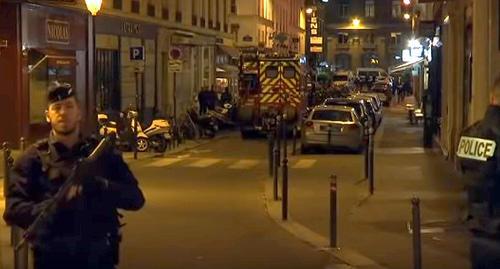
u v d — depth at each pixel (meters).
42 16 32.94
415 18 61.41
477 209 7.54
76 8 35.16
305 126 33.34
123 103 41.12
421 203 19.31
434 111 38.16
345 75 94.62
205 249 14.28
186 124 40.66
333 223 14.27
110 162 7.06
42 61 32.59
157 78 46.62
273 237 15.42
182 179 24.88
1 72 31.23
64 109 6.91
